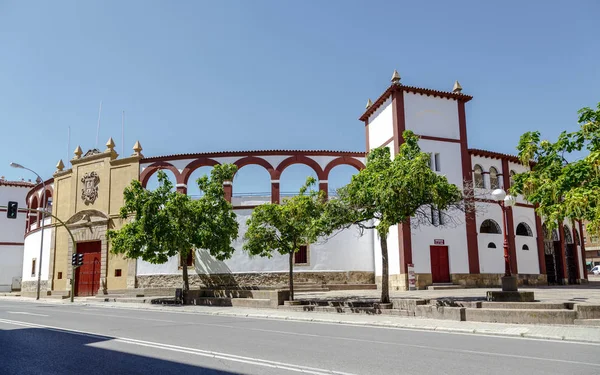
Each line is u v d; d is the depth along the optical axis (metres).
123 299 29.20
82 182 37.84
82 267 36.59
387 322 15.15
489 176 32.16
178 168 34.19
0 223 51.62
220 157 33.81
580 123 15.06
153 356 8.98
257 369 7.84
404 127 29.86
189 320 16.52
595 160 13.05
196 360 8.59
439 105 31.22
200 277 31.91
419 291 26.92
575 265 37.25
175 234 25.39
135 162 35.28
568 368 8.04
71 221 37.53
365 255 32.28
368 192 17.95
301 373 7.56
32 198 45.81
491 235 30.83
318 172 33.06
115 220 35.19
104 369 7.86
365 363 8.36
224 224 26.80
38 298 34.81
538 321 14.02
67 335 11.92
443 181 17.80
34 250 42.19
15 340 11.05
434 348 10.10
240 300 22.80
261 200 33.88
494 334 12.55
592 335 11.80
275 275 31.22
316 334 12.51
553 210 14.59
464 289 27.62
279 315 18.02
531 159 16.08
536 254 33.28
